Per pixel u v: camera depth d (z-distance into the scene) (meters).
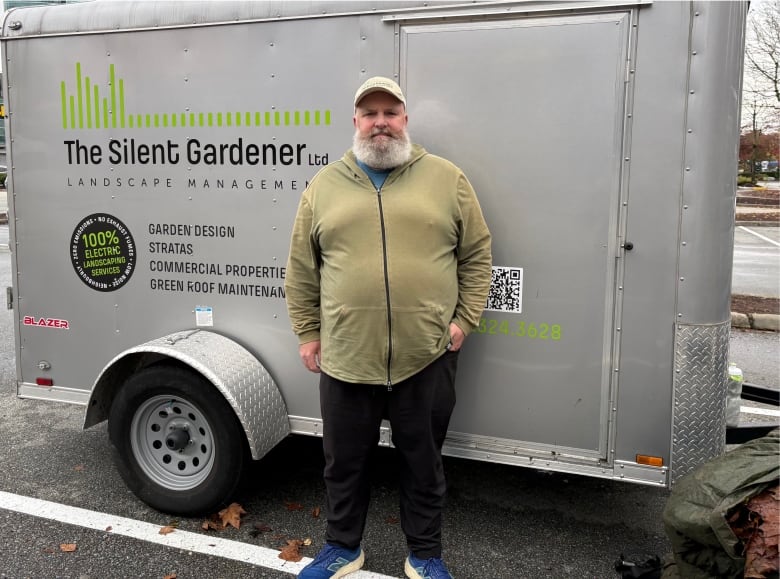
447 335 2.58
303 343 2.71
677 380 2.63
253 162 3.14
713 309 2.58
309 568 2.69
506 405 2.91
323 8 2.92
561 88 2.64
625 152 2.60
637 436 2.75
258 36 3.04
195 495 3.19
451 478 3.65
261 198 3.15
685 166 2.54
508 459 2.94
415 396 2.56
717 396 2.62
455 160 2.82
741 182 28.06
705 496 2.21
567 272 2.74
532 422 2.88
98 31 3.31
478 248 2.62
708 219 2.54
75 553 2.95
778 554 1.97
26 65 3.48
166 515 3.28
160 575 2.79
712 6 2.44
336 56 2.93
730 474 2.23
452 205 2.52
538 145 2.70
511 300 2.83
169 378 3.15
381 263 2.44
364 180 2.50
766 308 7.54
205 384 3.10
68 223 3.54
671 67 2.51
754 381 5.35
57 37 3.39
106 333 3.56
